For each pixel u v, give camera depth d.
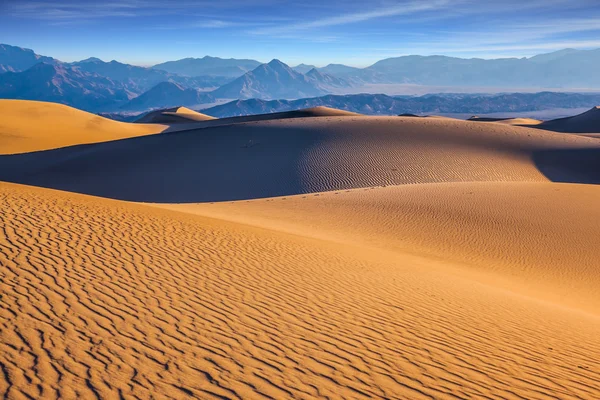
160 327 6.86
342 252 15.12
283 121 62.44
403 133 54.31
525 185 33.09
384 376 6.22
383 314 9.00
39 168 51.44
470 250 20.59
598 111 147.12
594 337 9.74
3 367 5.20
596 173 47.28
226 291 8.95
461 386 6.19
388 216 25.41
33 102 102.25
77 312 6.94
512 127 61.56
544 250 21.00
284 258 12.49
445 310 9.95
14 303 6.89
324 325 7.91
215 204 29.61
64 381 5.09
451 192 30.56
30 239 9.95
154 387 5.21
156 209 17.31
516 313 10.73
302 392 5.52
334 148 48.81
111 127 100.44
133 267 9.44
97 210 13.74
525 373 6.95
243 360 6.17
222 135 56.25
